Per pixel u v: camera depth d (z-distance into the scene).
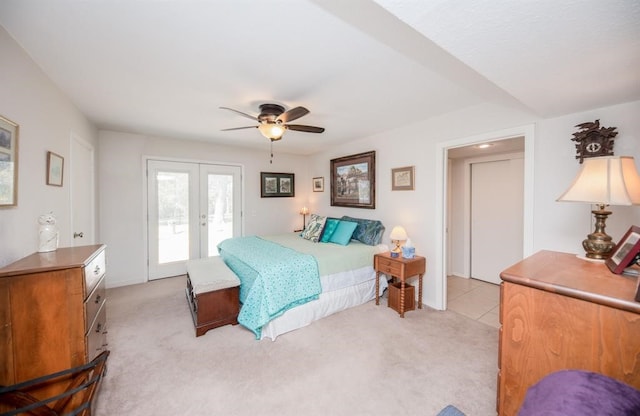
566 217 2.10
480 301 3.27
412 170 3.26
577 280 1.12
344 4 1.06
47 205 1.93
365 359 2.05
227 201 4.62
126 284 3.77
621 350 0.93
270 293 2.35
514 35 0.98
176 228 4.17
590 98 1.70
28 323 1.27
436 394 1.68
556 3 0.80
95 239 3.26
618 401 0.76
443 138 2.92
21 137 1.58
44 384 1.29
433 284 3.06
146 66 1.82
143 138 3.82
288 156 5.27
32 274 1.27
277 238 4.05
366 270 3.22
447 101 2.50
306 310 2.63
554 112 2.01
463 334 2.43
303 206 5.46
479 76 1.67
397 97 2.40
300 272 2.60
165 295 3.38
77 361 1.36
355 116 2.95
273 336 2.34
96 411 1.53
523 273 1.23
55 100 2.09
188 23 1.36
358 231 3.77
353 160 4.16
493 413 1.54
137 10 1.26
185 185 4.22
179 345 2.24
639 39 1.00
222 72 1.91
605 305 0.96
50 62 1.76
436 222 3.02
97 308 1.65
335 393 1.69
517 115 2.34
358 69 1.87
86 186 2.96
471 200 4.25
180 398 1.64
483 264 4.11
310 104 2.56
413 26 0.94
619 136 1.83
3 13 1.27
